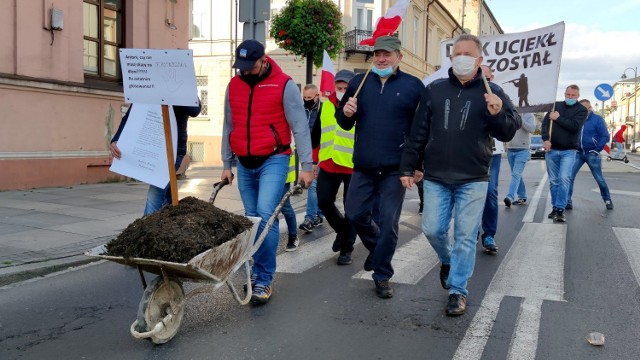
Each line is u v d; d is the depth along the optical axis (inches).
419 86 184.1
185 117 198.4
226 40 920.3
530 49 304.5
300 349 142.8
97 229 280.2
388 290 184.1
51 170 439.8
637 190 505.7
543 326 157.5
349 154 223.6
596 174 375.9
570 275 209.8
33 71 418.6
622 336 150.5
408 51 1179.3
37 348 143.6
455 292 168.9
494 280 202.8
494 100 154.8
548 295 185.2
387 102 181.2
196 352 141.0
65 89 444.8
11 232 267.7
